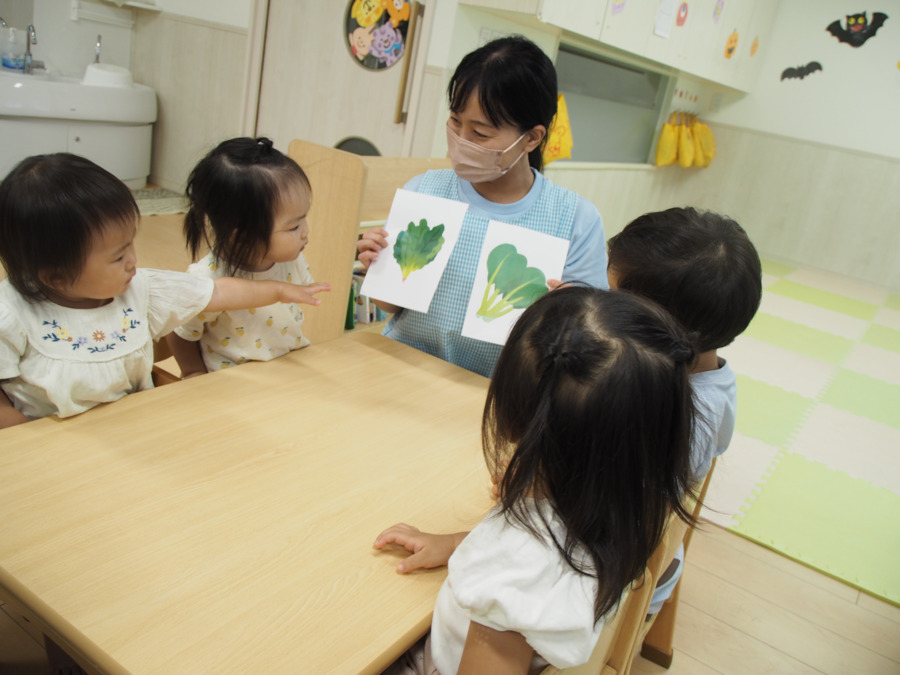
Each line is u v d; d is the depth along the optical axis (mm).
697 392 1007
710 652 1677
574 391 633
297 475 930
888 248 5633
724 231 1014
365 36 3326
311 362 1275
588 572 661
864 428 3039
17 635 1295
